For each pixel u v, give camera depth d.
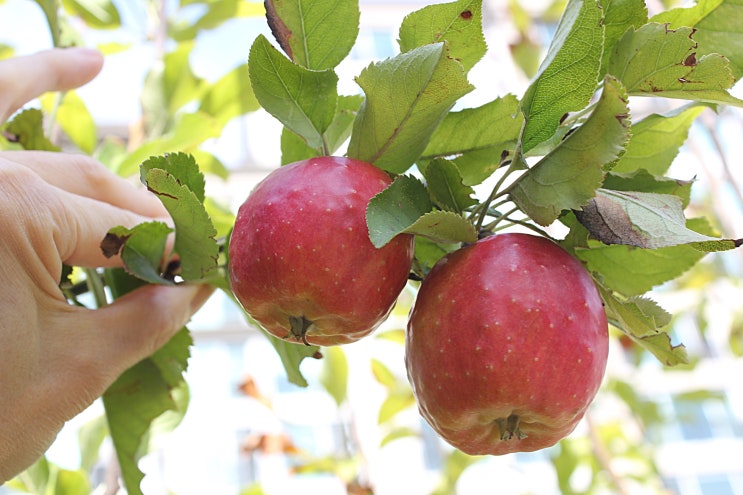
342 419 1.15
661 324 0.40
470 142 0.44
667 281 0.44
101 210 0.48
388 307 0.39
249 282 0.38
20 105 0.53
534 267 0.38
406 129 0.40
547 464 1.63
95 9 0.93
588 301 0.38
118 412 0.55
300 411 1.59
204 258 0.44
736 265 1.79
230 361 1.76
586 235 0.39
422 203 0.38
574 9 0.36
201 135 0.74
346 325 0.39
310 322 0.39
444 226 0.38
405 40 0.41
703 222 0.45
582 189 0.36
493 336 0.37
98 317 0.48
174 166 0.43
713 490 2.00
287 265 0.37
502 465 1.57
